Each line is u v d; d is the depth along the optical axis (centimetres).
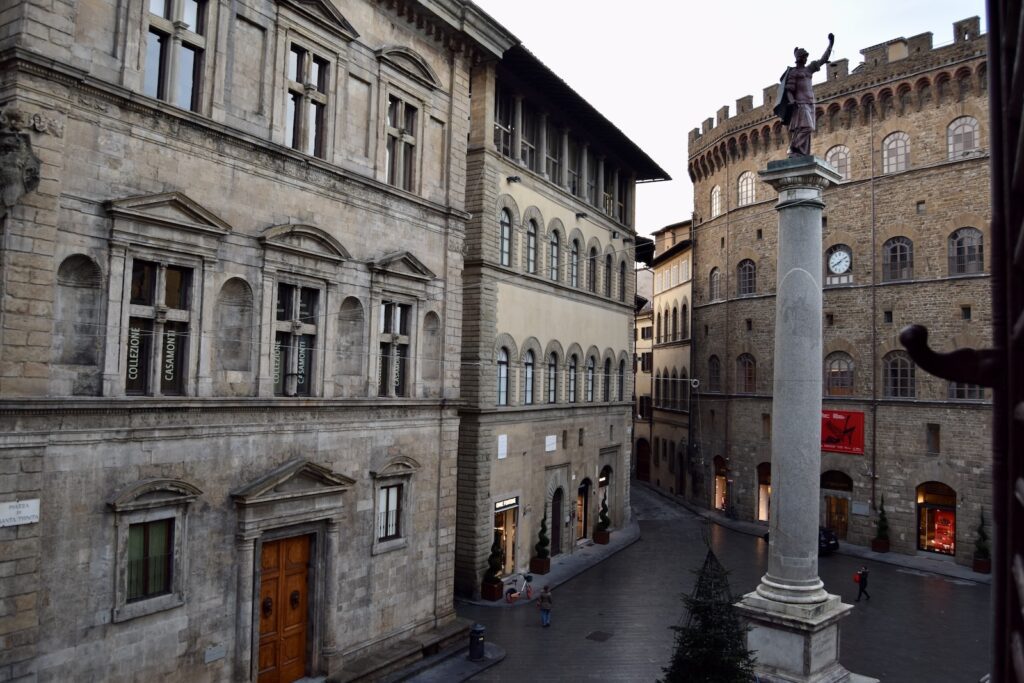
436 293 2514
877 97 4428
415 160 2441
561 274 3875
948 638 2738
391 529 2327
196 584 1725
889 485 4322
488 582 3070
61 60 1486
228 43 1838
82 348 1556
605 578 3494
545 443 3672
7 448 1390
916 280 4256
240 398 1812
